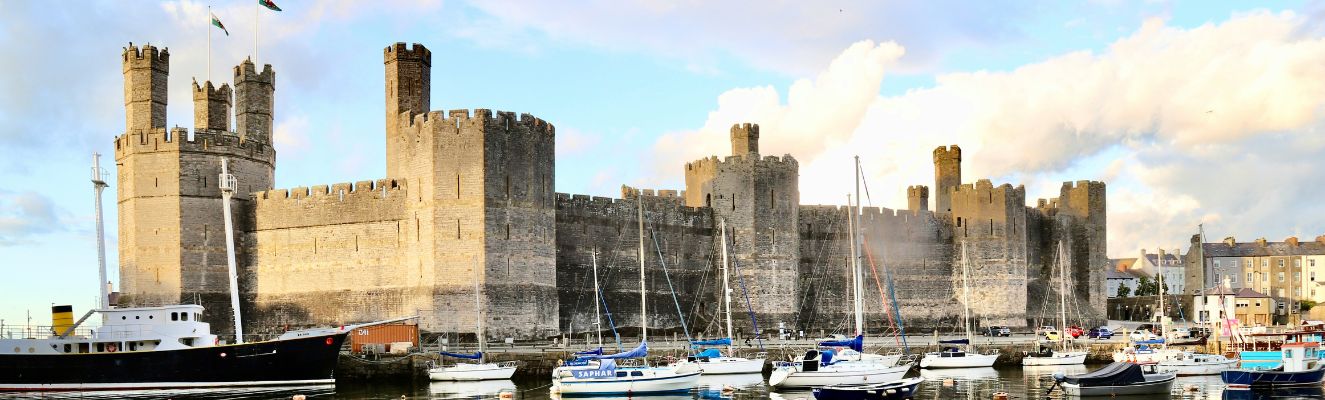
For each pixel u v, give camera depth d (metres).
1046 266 137.25
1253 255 195.00
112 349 72.25
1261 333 98.88
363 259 96.50
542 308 94.25
